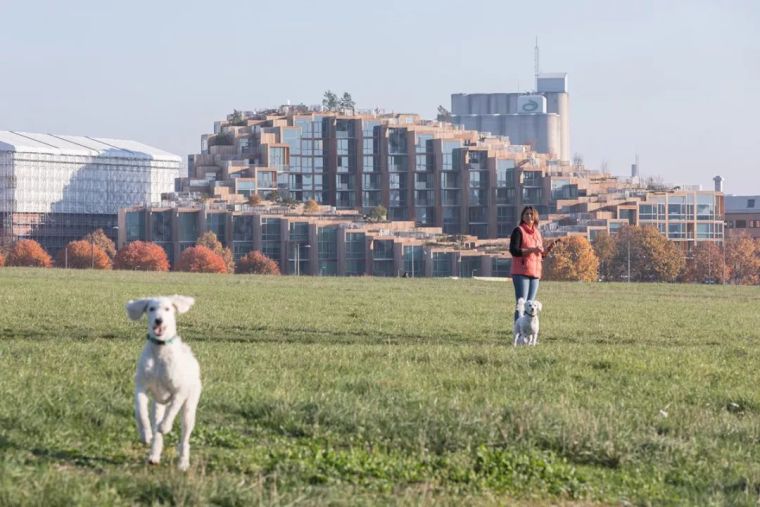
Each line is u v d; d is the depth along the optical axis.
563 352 25.02
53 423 14.20
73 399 15.77
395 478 12.96
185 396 12.51
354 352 24.53
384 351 25.02
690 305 53.34
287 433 14.76
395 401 16.75
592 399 18.38
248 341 30.50
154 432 12.72
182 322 34.56
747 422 17.03
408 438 14.47
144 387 12.48
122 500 10.97
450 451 14.19
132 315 12.65
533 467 13.57
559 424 15.20
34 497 10.59
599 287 79.06
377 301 49.28
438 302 50.12
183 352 12.59
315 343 30.33
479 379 20.22
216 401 16.19
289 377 19.62
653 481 13.70
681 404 18.47
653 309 48.78
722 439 16.16
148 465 12.51
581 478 13.43
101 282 62.41
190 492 11.11
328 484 12.41
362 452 13.64
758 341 33.12
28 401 15.20
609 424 15.40
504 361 23.31
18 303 40.31
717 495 12.95
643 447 15.02
